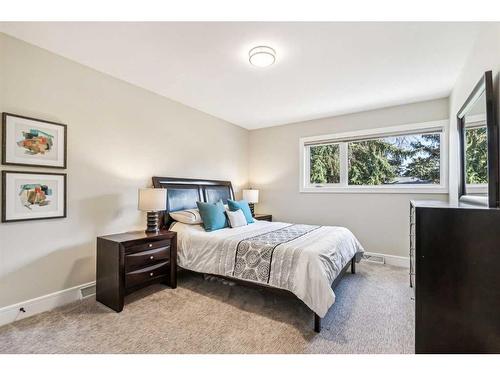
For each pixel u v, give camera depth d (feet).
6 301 6.70
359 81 9.37
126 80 9.57
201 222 10.77
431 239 4.37
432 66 8.17
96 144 8.78
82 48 7.39
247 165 16.75
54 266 7.64
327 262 7.00
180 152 12.04
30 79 7.17
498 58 5.14
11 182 6.79
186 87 10.16
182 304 7.82
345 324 6.66
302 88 10.08
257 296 8.43
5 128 6.68
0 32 6.63
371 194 12.56
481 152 5.92
